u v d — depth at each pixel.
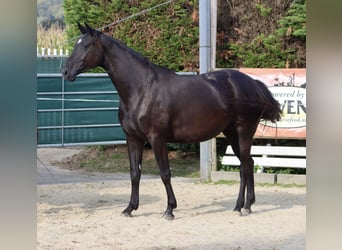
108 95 12.73
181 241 7.15
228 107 8.55
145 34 13.37
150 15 13.29
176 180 11.54
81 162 13.38
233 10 12.73
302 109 11.17
